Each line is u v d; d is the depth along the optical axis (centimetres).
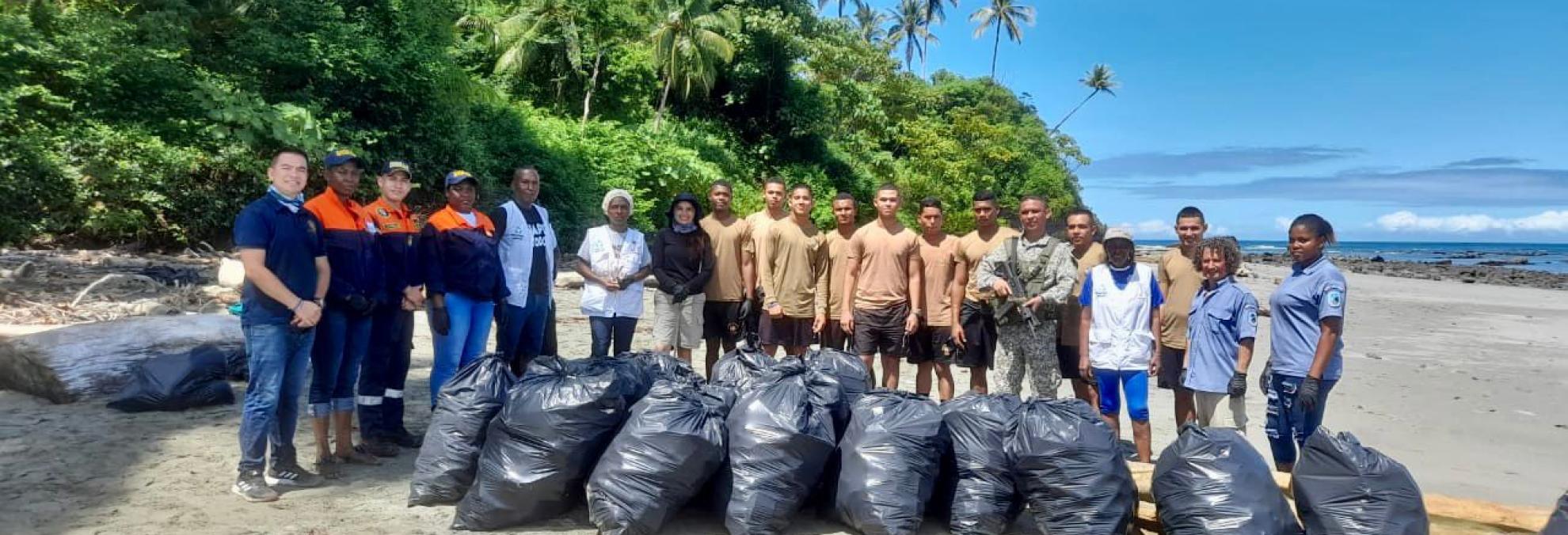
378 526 394
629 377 456
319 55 1842
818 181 3531
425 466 423
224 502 412
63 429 524
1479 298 2562
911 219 3412
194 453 486
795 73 3900
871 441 402
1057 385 543
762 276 666
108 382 609
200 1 1773
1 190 1373
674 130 3284
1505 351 1300
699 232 667
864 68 4144
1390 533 339
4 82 1423
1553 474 600
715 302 684
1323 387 426
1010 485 409
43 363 596
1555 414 814
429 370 774
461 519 394
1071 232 571
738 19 3481
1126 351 504
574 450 394
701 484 393
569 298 1355
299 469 444
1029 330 542
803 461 394
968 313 596
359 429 527
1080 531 384
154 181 1520
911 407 418
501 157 2431
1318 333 427
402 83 1970
